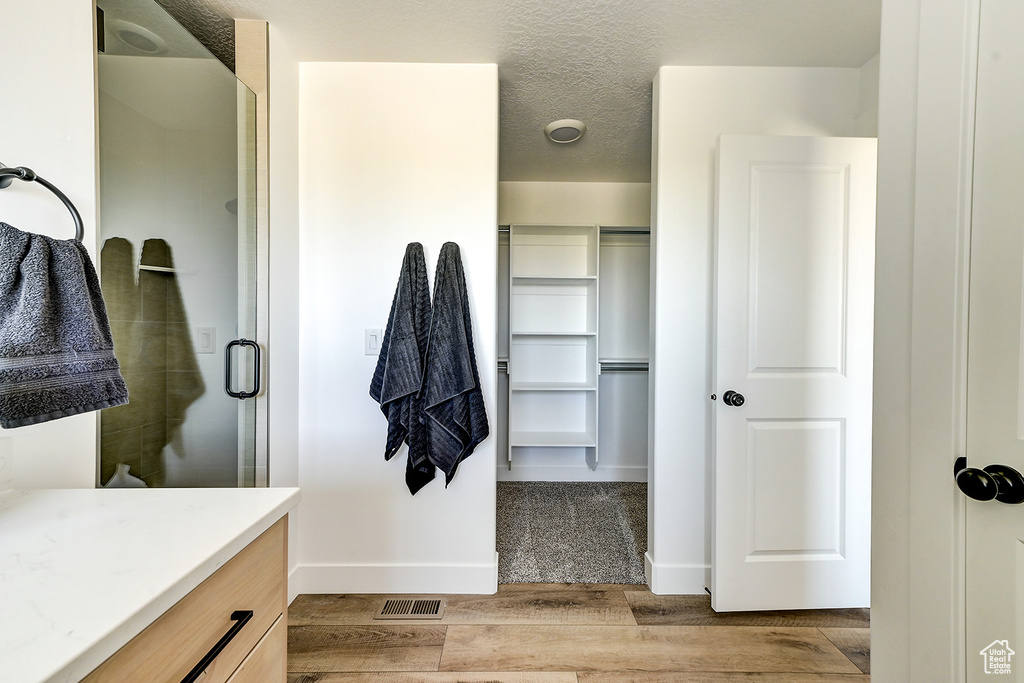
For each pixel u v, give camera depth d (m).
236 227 1.57
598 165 2.92
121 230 1.15
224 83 1.47
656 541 1.87
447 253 1.76
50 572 0.57
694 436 1.86
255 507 0.79
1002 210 0.66
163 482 1.31
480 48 1.71
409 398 1.72
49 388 0.70
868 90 1.78
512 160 2.83
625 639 1.56
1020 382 0.64
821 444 1.70
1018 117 0.64
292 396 1.79
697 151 1.83
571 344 3.33
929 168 0.76
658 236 1.85
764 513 1.70
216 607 0.65
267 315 1.62
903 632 0.82
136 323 1.21
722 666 1.44
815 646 1.53
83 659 0.43
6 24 0.84
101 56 1.06
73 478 0.97
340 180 1.83
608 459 3.38
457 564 1.85
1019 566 0.65
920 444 0.78
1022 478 0.63
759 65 1.81
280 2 1.48
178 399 1.35
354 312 1.84
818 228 1.69
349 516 1.85
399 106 1.82
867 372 1.70
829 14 1.51
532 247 3.30
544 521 2.61
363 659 1.45
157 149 1.25
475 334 1.85
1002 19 0.66
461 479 1.85
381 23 1.58
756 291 1.69
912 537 0.80
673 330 1.85
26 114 0.87
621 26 1.57
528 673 1.40
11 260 0.68
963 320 0.71
